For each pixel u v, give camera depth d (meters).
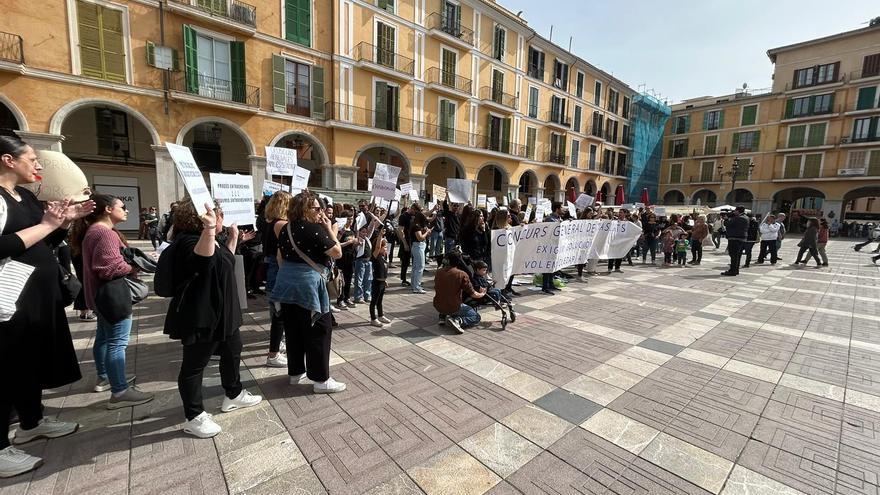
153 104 13.49
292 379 3.40
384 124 19.17
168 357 3.95
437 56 20.89
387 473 2.30
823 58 31.52
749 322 5.55
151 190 16.91
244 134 15.41
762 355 4.28
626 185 37.12
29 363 2.36
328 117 17.64
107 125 15.75
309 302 3.08
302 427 2.76
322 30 17.14
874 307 6.57
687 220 14.50
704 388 3.46
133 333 4.66
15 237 1.99
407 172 20.47
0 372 2.19
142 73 13.20
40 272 2.40
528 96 26.36
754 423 2.91
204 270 2.47
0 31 10.90
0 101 11.12
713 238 18.28
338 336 4.68
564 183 30.22
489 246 7.02
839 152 30.64
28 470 2.22
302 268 3.11
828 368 3.95
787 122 33.16
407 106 19.95
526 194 29.86
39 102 11.61
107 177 16.02
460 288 4.85
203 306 2.49
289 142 19.30
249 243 6.27
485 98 23.56
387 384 3.44
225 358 2.88
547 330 5.00
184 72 13.94
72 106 12.10
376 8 18.31
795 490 2.23
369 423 2.82
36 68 11.45
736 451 2.57
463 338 4.66
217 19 14.15
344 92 17.77
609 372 3.76
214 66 14.73
